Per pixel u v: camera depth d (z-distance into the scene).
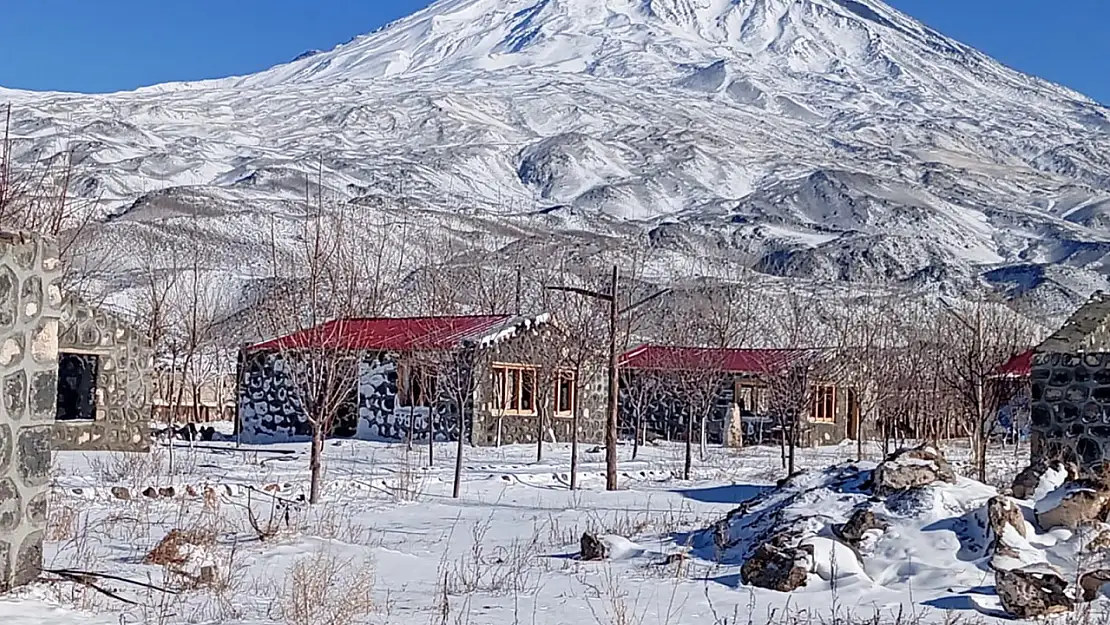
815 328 50.41
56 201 18.86
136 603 8.77
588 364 32.16
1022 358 29.03
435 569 11.27
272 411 33.12
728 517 13.10
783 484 13.48
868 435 38.56
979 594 9.64
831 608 9.30
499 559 11.97
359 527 14.34
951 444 32.88
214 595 9.32
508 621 8.70
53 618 7.88
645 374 35.56
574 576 10.96
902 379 33.00
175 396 37.00
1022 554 10.03
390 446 29.94
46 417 8.88
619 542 12.36
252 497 16.88
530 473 22.53
